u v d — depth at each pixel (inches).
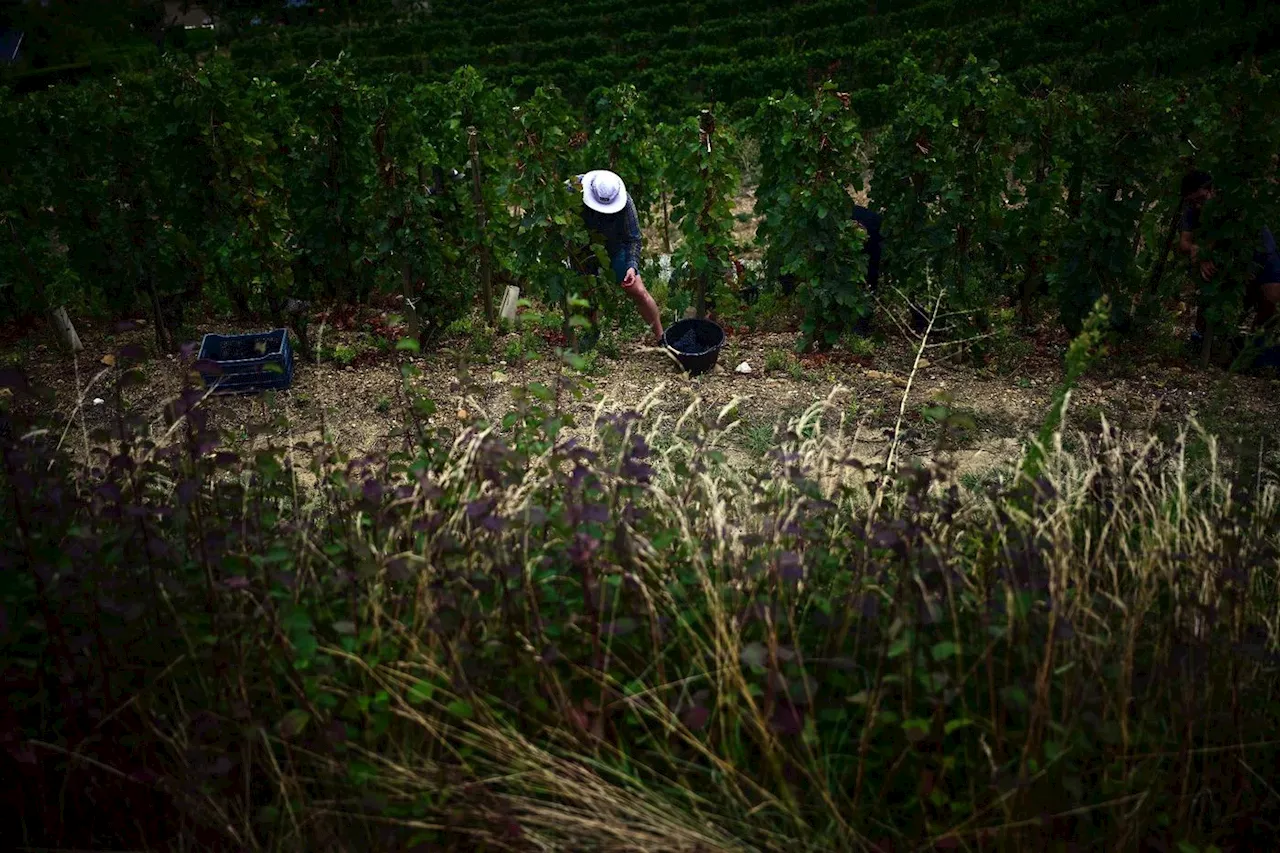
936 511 117.0
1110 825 99.0
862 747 95.6
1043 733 96.4
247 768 98.3
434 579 103.7
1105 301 112.1
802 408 226.2
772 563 102.7
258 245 261.1
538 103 255.0
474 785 93.7
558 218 246.5
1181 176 252.1
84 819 105.2
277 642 101.1
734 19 898.1
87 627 111.5
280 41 1080.2
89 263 267.1
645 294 253.4
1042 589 106.6
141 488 113.0
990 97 253.3
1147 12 687.7
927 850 96.3
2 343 277.6
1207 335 241.4
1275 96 212.8
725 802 99.0
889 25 820.6
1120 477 119.2
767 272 282.7
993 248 274.4
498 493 110.0
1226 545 104.9
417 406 143.6
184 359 123.1
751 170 496.4
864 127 623.5
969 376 244.7
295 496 126.0
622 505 117.1
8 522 122.0
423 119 300.5
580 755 99.8
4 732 96.9
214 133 255.9
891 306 271.6
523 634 102.7
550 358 259.0
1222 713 101.5
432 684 98.5
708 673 98.5
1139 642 107.3
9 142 256.7
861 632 108.2
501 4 1167.6
